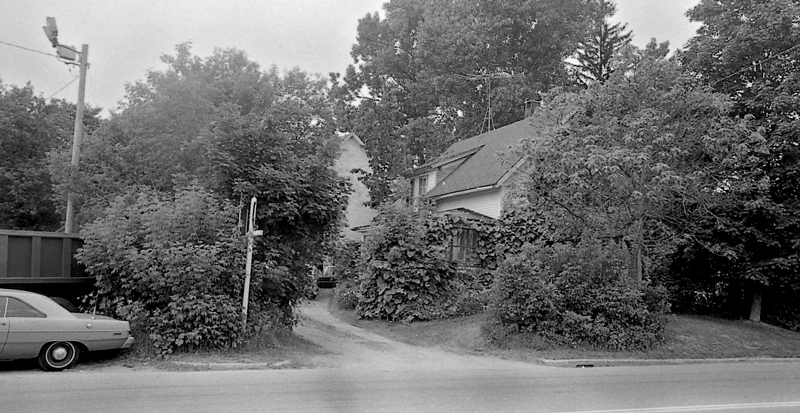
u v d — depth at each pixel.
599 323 14.06
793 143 16.89
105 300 11.34
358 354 13.01
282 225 13.80
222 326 11.23
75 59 16.83
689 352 14.34
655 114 13.68
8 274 10.94
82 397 7.50
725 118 14.16
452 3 40.03
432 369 11.27
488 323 14.93
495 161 25.77
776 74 17.80
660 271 19.56
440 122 41.12
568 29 39.59
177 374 9.55
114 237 11.02
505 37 39.72
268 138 13.54
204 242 11.63
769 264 17.00
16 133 23.44
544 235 19.23
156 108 15.98
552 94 16.05
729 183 15.52
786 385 10.13
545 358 12.94
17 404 7.00
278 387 8.62
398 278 18.67
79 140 16.52
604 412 7.44
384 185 31.56
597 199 14.78
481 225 20.48
